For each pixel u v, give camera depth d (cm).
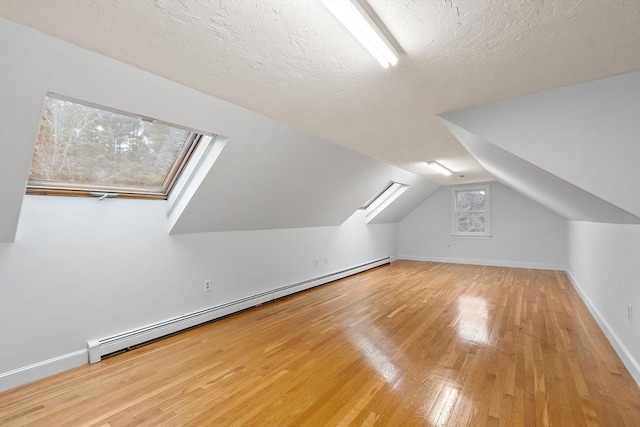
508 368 236
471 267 699
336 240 579
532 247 681
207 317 344
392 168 502
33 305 221
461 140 280
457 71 156
